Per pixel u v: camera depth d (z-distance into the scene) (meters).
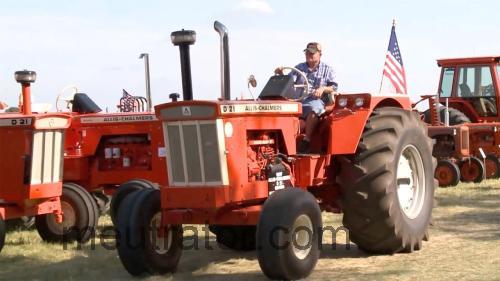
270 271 5.28
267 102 5.86
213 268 6.20
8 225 8.95
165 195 5.64
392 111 6.70
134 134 8.72
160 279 5.66
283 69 6.48
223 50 5.79
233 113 5.52
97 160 8.93
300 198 5.41
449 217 8.80
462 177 13.76
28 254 7.19
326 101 7.02
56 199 7.46
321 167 6.24
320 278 5.55
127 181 8.71
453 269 5.77
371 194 6.27
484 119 15.52
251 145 5.76
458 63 15.81
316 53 7.13
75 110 9.60
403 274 5.64
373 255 6.57
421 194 6.98
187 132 5.58
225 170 5.48
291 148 6.09
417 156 6.97
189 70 5.76
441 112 15.16
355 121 6.32
